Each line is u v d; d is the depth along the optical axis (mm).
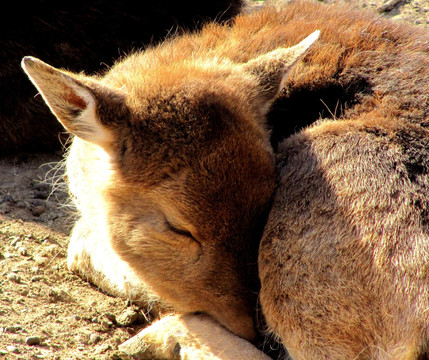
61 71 8250
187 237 8672
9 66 13727
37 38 13945
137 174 8719
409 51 10164
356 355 8148
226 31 11500
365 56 10078
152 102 8812
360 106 9578
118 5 14258
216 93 8969
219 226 8516
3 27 13734
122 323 9727
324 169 8594
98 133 8766
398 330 7891
